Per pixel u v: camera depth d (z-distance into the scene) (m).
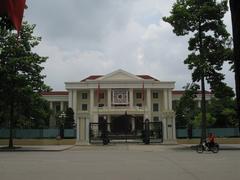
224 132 51.84
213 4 39.69
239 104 3.83
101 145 46.16
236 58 3.86
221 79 40.09
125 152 32.22
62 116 66.19
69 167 18.86
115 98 103.75
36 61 40.06
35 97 40.06
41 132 50.81
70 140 50.06
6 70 38.28
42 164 20.78
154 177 14.47
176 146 42.78
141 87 105.31
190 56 40.19
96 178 14.26
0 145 48.91
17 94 39.16
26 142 49.38
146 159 24.11
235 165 19.70
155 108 109.62
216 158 25.09
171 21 39.88
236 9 3.88
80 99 109.38
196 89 40.50
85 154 29.80
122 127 61.22
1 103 39.78
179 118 69.81
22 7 4.47
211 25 39.81
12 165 20.30
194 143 49.16
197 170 17.09
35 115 41.22
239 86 3.83
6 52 39.00
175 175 15.12
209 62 40.22
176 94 113.75
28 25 40.44
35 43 40.75
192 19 39.44
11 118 40.72
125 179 13.91
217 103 63.78
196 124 60.16
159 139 49.72
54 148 39.78
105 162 21.83
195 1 40.12
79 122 48.31
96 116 100.56
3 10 4.40
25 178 14.42
